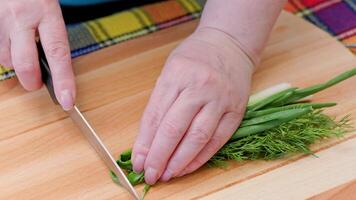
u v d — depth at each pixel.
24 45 0.62
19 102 0.68
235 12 0.63
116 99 0.68
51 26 0.63
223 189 0.60
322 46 0.72
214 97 0.59
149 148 0.59
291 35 0.74
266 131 0.61
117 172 0.60
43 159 0.63
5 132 0.65
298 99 0.65
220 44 0.63
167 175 0.59
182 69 0.60
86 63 0.72
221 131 0.60
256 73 0.70
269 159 0.62
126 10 0.82
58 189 0.61
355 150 0.62
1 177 0.62
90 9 0.83
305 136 0.61
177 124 0.58
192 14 0.81
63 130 0.65
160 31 0.75
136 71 0.71
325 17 0.81
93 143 0.63
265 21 0.64
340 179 0.60
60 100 0.62
